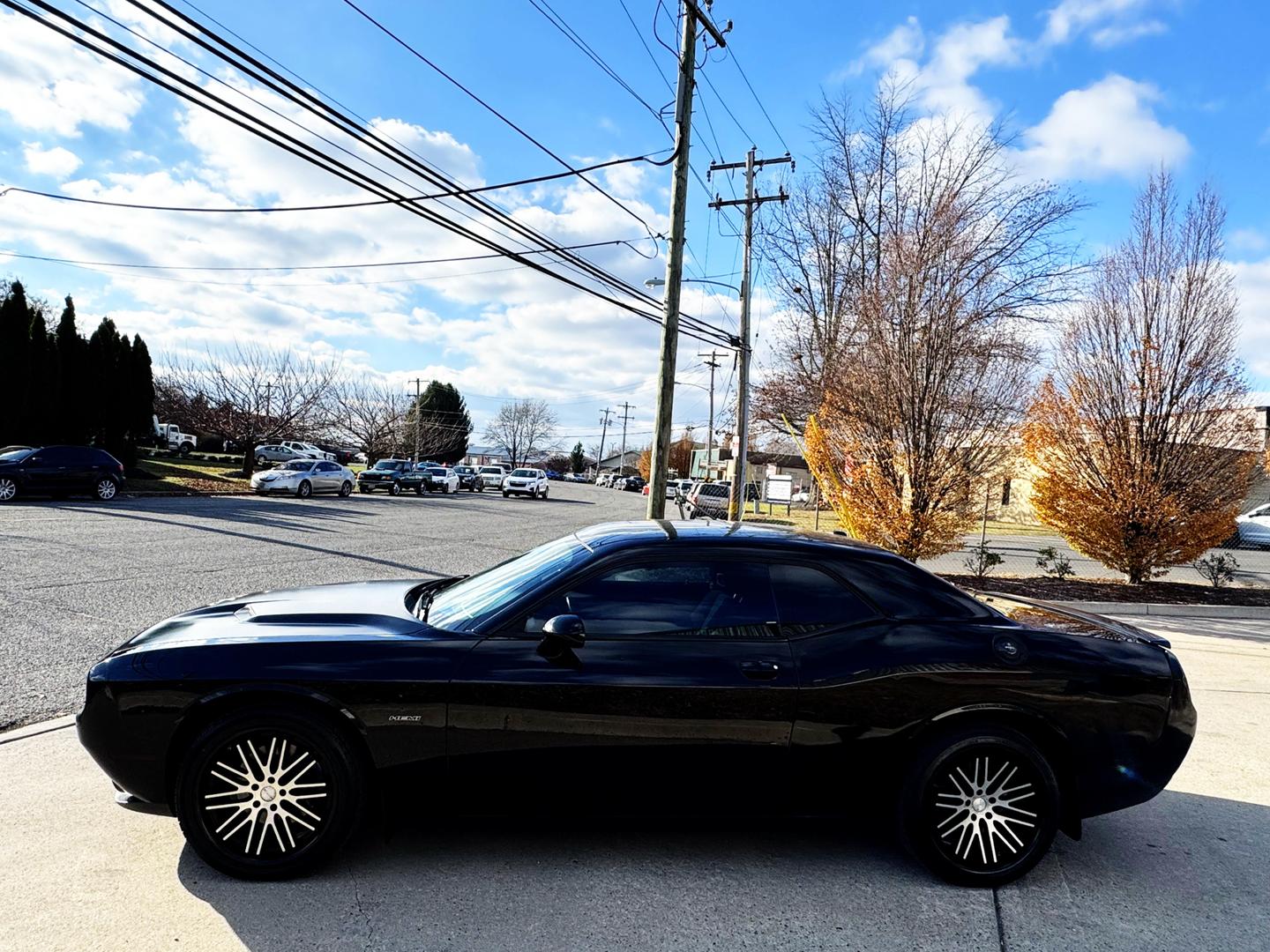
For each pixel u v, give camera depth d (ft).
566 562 11.98
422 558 45.11
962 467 41.16
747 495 135.23
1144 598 39.65
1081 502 43.93
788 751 11.09
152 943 8.98
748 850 12.02
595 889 10.62
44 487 68.90
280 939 9.17
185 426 175.52
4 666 19.34
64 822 11.88
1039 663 11.52
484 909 10.02
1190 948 9.80
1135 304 42.27
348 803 10.61
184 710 10.37
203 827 10.32
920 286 41.27
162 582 32.01
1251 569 61.41
